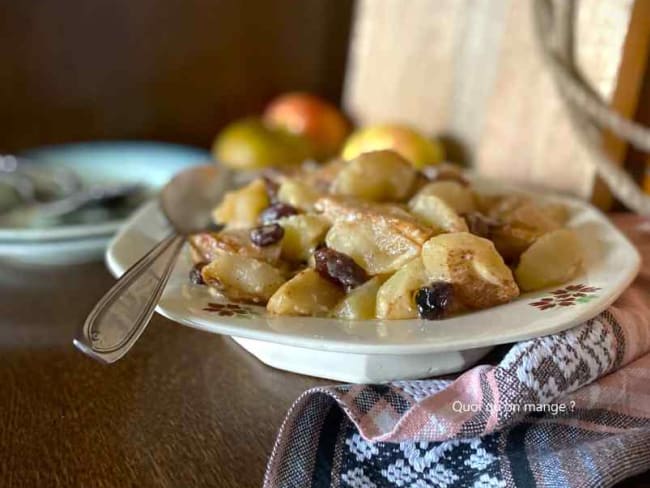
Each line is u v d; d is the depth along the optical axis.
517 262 0.23
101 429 0.20
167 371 0.22
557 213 0.27
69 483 0.18
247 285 0.21
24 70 0.42
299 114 0.42
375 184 0.24
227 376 0.22
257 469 0.18
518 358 0.18
